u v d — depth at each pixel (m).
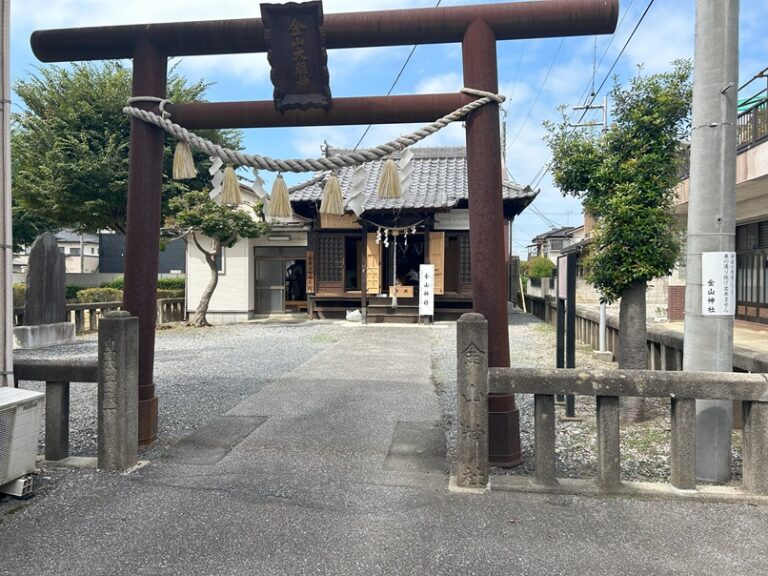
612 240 5.41
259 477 3.95
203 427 5.25
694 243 4.03
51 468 4.09
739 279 14.26
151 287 4.77
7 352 4.05
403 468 4.14
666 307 15.99
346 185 15.38
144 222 4.71
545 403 3.68
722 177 3.91
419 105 4.38
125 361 4.07
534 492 3.64
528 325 15.21
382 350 10.16
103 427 4.06
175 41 4.64
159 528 3.17
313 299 15.96
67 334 11.32
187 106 4.74
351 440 4.83
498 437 4.18
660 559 2.84
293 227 16.05
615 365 8.55
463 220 14.83
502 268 4.28
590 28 4.15
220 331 13.59
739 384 3.47
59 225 17.84
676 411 3.59
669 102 5.25
